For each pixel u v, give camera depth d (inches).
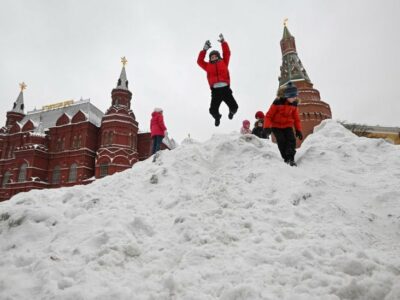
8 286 129.1
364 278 110.0
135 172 292.4
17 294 123.7
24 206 217.2
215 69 263.4
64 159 1766.7
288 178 221.5
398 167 227.9
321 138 307.9
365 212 172.9
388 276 109.7
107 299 114.6
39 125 1927.9
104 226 179.6
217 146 284.7
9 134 2009.1
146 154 1887.3
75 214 208.5
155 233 172.7
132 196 235.9
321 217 170.9
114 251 148.9
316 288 110.7
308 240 145.3
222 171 249.0
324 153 256.4
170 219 188.1
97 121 1967.3
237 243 151.6
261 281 117.2
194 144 316.5
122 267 140.9
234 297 108.8
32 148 1749.5
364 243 146.3
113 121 1701.5
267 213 178.5
